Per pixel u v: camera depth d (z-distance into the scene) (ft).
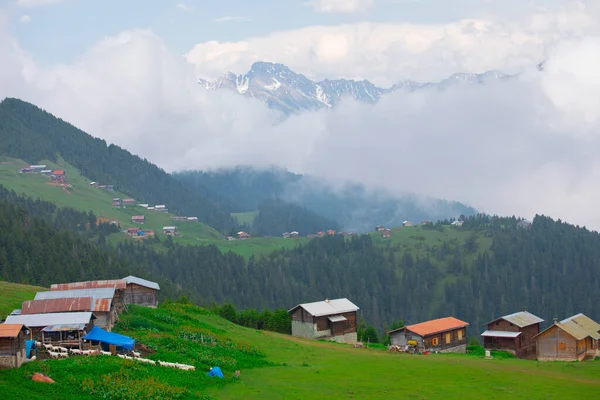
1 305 273.54
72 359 188.75
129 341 213.66
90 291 263.70
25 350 184.85
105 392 164.45
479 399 192.34
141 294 329.72
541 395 201.98
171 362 209.15
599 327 334.65
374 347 335.26
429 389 202.49
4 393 148.56
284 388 192.65
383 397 188.65
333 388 196.85
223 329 306.96
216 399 173.27
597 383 229.86
